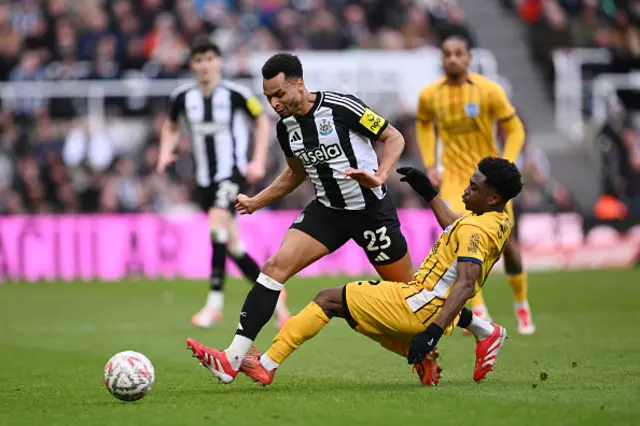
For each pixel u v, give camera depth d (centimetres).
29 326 3938
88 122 6931
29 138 6944
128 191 6575
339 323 3791
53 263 6300
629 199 7169
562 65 8206
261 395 2088
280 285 2217
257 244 6162
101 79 7138
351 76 7281
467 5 9050
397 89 7319
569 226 6506
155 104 7162
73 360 2916
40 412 1941
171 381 2380
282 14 7994
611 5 8556
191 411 1895
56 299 5103
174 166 6756
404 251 2305
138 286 5772
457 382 2248
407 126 6969
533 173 6900
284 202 6594
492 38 8831
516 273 3338
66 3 7769
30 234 6303
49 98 7138
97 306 4744
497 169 2112
